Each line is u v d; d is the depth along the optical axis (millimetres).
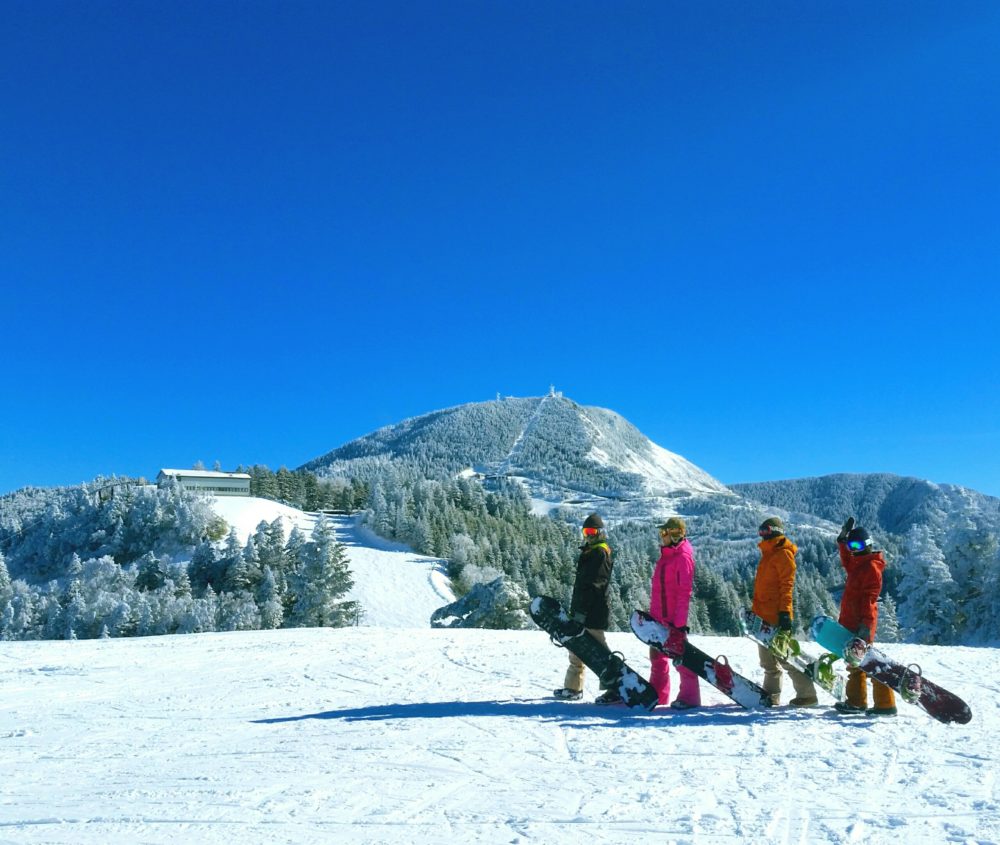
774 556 6680
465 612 37312
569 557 109500
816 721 6074
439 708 7117
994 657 10594
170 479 100438
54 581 78562
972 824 3408
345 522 114125
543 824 3594
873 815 3582
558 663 10438
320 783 4492
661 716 6445
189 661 11203
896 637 42781
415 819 3738
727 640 12961
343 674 9633
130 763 5289
